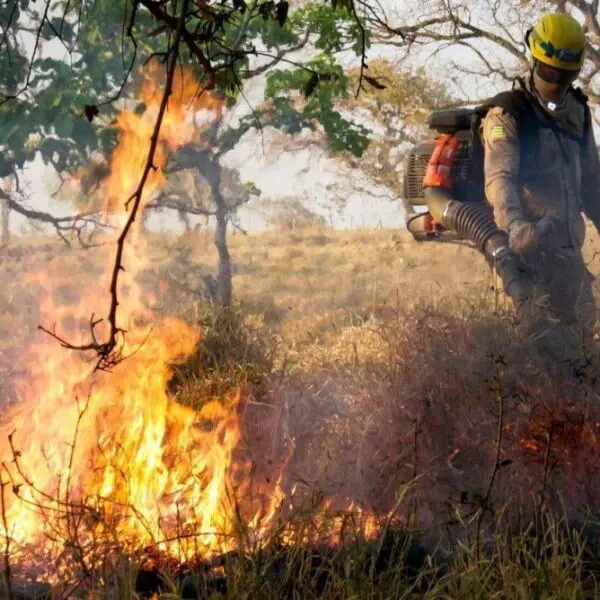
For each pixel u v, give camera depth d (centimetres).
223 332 715
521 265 638
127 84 933
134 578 369
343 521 397
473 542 391
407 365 517
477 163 704
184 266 1146
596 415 477
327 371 652
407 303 785
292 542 400
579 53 652
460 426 472
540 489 446
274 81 1110
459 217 696
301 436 527
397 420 486
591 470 453
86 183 1010
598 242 1385
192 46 322
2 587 365
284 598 366
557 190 667
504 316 568
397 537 397
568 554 402
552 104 663
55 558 408
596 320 632
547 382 501
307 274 2019
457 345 527
